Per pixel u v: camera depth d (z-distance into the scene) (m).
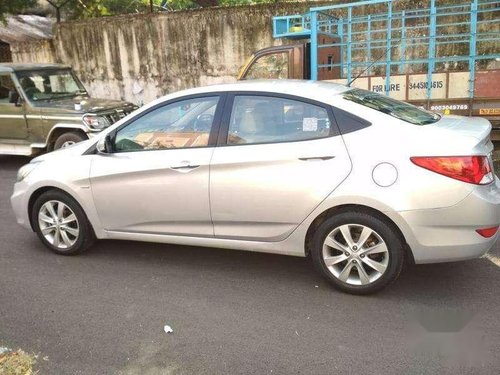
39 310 3.95
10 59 16.52
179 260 4.85
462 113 7.34
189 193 4.30
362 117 3.91
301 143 3.99
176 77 13.26
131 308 3.94
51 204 4.95
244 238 4.24
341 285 4.02
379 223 3.78
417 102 7.57
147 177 4.44
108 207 4.67
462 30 10.41
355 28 11.10
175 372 3.14
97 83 14.31
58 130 8.85
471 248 3.68
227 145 4.21
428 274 4.34
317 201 3.88
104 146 4.68
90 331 3.62
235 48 12.45
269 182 4.01
